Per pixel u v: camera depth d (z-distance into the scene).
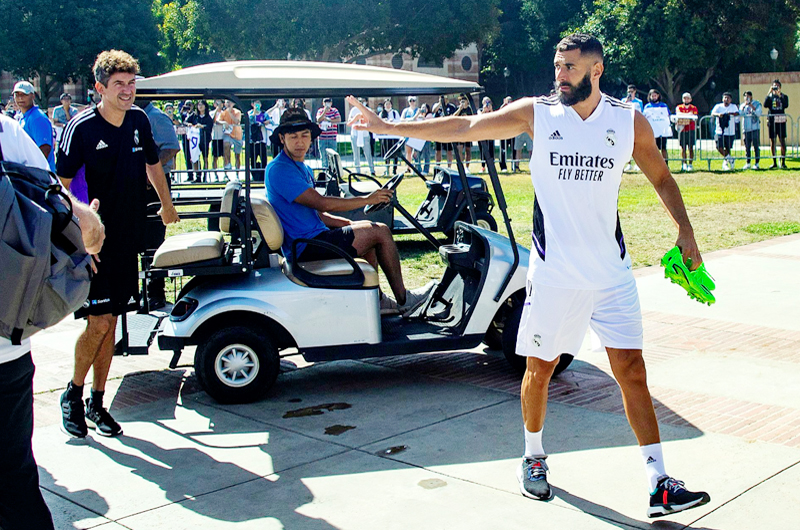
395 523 3.46
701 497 3.33
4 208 2.38
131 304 4.54
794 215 12.39
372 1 32.50
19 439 2.57
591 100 3.36
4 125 2.62
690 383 5.27
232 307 4.93
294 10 31.83
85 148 4.34
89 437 4.58
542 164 3.41
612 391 5.15
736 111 19.92
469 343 5.21
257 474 4.03
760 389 5.12
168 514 3.61
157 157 4.71
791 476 3.82
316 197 5.33
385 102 20.02
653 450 3.45
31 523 2.62
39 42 38.19
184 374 5.75
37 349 6.43
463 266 5.34
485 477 3.91
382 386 5.38
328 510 3.61
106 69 4.27
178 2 33.91
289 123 5.38
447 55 36.12
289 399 5.16
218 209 6.90
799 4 36.66
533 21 44.31
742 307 7.21
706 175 18.67
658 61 36.00
